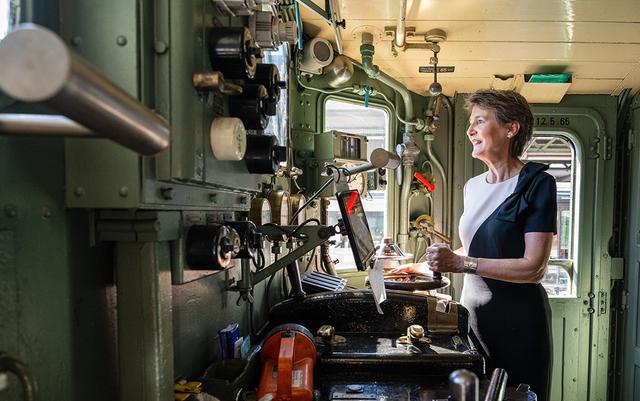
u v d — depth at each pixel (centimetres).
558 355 285
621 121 284
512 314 155
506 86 266
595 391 286
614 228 289
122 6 65
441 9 182
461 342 138
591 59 233
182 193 79
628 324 277
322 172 220
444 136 288
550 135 286
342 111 268
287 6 181
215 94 84
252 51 84
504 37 208
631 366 273
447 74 257
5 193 60
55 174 66
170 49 69
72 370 69
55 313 67
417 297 151
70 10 66
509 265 148
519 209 151
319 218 230
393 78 250
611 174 282
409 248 274
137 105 45
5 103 63
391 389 119
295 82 221
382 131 274
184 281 85
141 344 74
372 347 136
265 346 121
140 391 74
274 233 137
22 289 62
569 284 289
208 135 80
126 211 72
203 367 116
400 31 194
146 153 50
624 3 173
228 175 92
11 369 57
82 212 72
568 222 290
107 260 78
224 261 91
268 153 102
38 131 45
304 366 114
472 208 172
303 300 154
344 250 263
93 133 45
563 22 192
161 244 78
